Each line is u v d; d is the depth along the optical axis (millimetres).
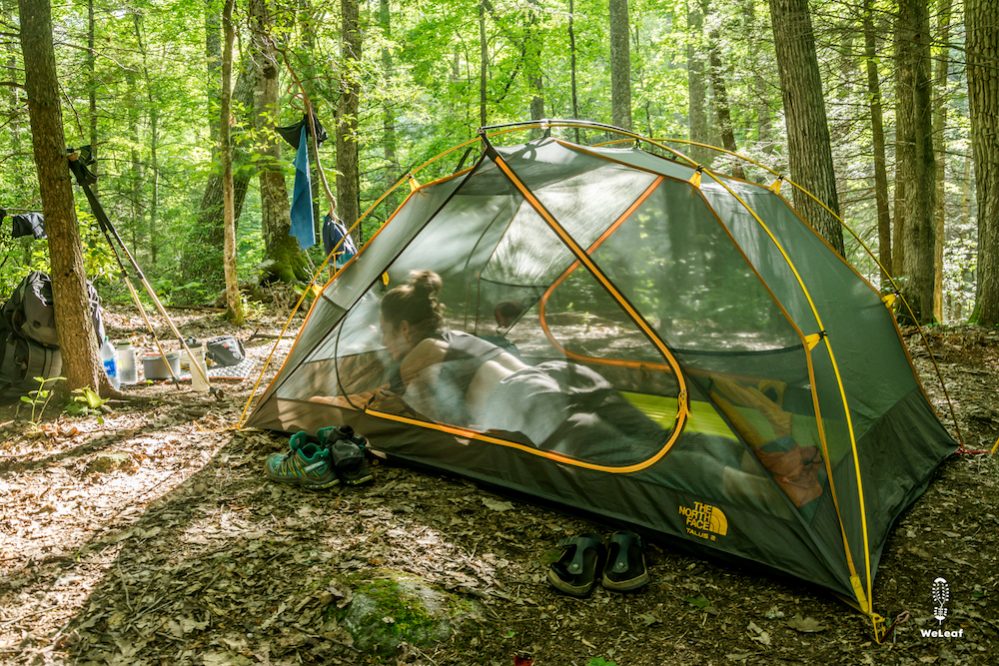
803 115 8117
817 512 3064
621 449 3504
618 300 3479
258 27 8672
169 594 2920
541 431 3740
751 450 3168
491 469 3879
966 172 15609
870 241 14719
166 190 14508
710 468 3252
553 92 20422
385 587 2863
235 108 10344
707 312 3404
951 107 13523
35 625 2736
